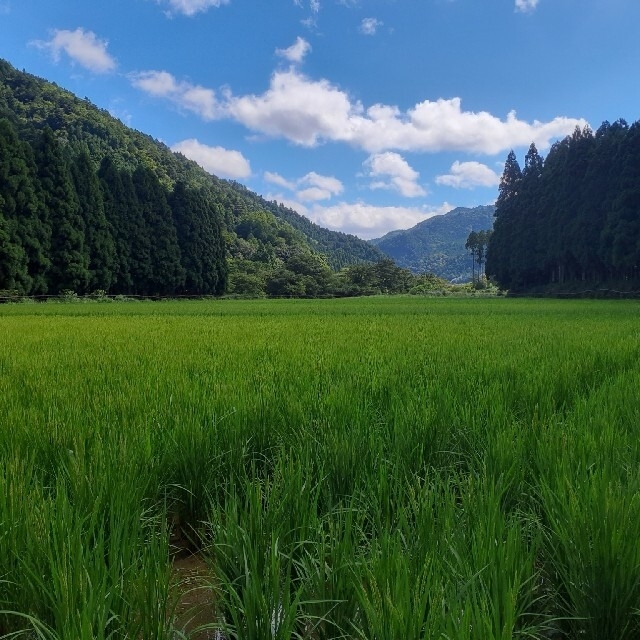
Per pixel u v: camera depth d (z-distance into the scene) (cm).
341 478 292
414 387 498
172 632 186
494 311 2528
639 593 185
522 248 5866
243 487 290
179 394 444
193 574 271
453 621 148
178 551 279
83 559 181
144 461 295
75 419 357
